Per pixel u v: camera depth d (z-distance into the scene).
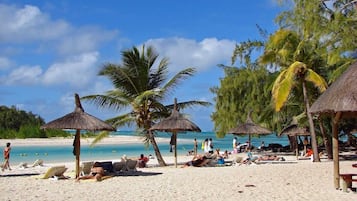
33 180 15.76
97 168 16.39
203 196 11.62
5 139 66.06
